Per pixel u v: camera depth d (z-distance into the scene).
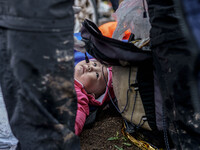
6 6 0.90
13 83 0.99
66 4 0.96
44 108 0.97
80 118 1.55
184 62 0.94
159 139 1.38
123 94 1.42
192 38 0.86
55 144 1.00
